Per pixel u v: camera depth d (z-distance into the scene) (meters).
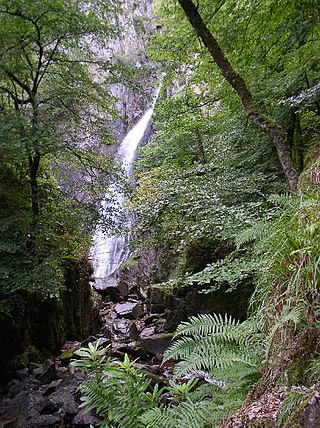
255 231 2.47
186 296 7.70
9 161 6.17
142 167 11.91
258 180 5.74
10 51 6.06
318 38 5.09
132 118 20.83
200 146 9.30
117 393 1.79
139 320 10.26
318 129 6.39
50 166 8.31
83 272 9.70
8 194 6.22
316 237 1.73
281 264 1.94
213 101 7.48
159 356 6.80
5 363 6.15
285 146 4.21
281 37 5.65
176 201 5.71
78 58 7.51
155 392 1.86
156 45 7.07
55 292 6.33
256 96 6.02
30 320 7.08
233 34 6.03
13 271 5.78
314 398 1.20
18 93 7.46
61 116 6.84
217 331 2.07
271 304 1.90
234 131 7.45
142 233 6.85
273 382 1.61
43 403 4.96
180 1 4.79
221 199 5.41
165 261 10.44
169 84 7.87
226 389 1.90
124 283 12.75
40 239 6.33
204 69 6.98
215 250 6.75
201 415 1.61
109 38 7.65
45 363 6.34
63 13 6.17
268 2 5.64
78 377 5.77
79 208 6.87
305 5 4.75
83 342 8.10
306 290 1.67
